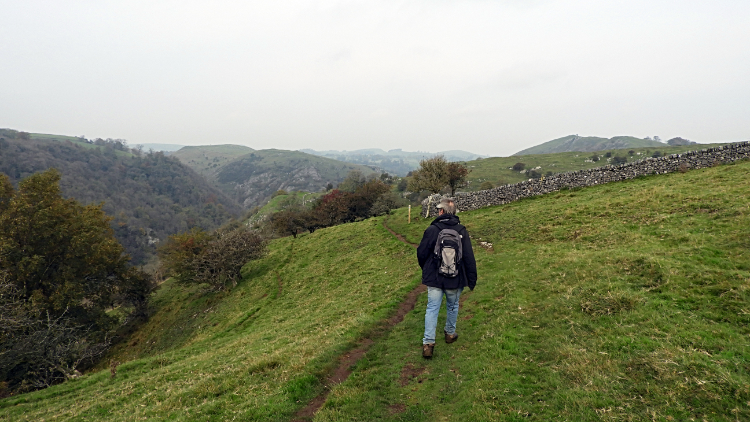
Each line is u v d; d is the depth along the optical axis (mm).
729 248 10094
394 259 26906
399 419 5492
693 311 7020
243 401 7148
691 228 12977
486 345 7352
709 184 18812
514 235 21406
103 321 35969
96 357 35469
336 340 9656
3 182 31906
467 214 35312
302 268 35938
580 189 29516
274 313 24672
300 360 8594
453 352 7555
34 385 20422
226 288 40969
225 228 148250
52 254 33219
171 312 41719
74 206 37312
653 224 15133
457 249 7043
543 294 9797
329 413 5852
